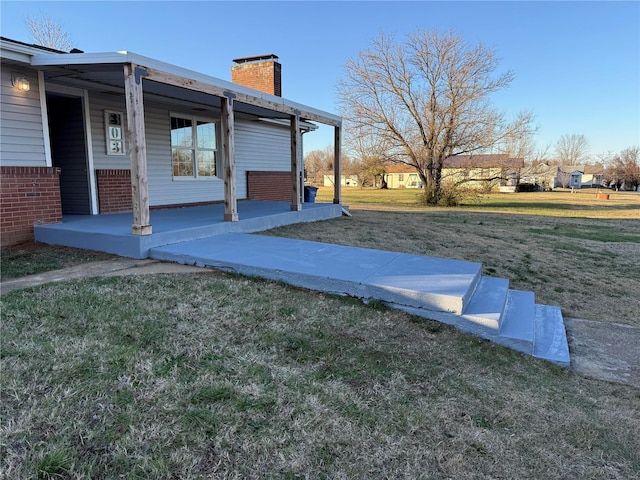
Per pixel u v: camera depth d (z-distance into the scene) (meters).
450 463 1.89
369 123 21.84
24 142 5.87
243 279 4.36
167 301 3.57
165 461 1.71
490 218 13.73
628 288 5.91
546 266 6.79
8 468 1.60
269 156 12.83
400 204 21.64
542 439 2.17
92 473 1.62
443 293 3.58
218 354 2.72
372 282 3.91
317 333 3.18
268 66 12.18
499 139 20.30
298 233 7.68
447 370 2.84
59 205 6.34
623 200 29.33
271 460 1.79
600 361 3.39
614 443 2.19
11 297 3.50
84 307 3.33
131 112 4.93
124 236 5.15
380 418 2.19
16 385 2.17
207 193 10.55
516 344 3.32
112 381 2.28
